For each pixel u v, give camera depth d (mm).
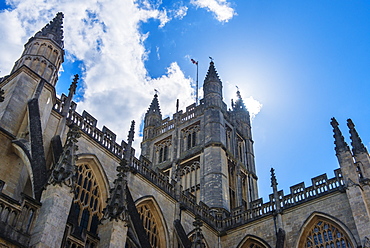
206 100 97750
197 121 95438
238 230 63688
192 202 64375
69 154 32750
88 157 49219
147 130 106062
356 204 51250
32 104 42969
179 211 59156
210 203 76062
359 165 55438
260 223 61656
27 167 36281
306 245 55250
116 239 35000
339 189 54906
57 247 28016
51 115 47938
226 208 75812
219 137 88000
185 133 97062
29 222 28172
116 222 35906
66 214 29812
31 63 48844
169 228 55969
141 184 55062
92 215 47500
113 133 55688
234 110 112812
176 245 54750
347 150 56562
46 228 27656
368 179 53125
